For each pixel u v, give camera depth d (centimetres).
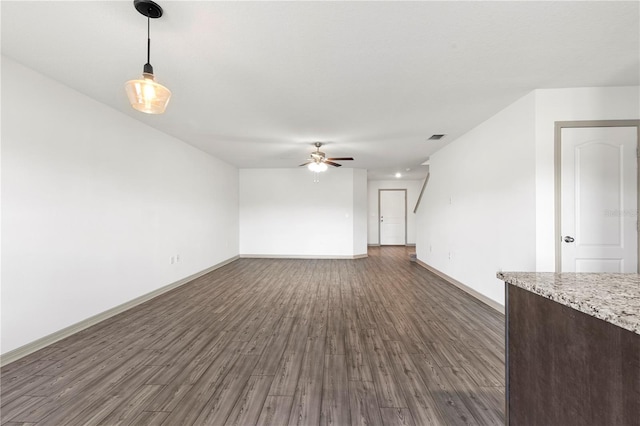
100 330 283
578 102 271
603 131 270
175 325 296
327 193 726
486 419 161
